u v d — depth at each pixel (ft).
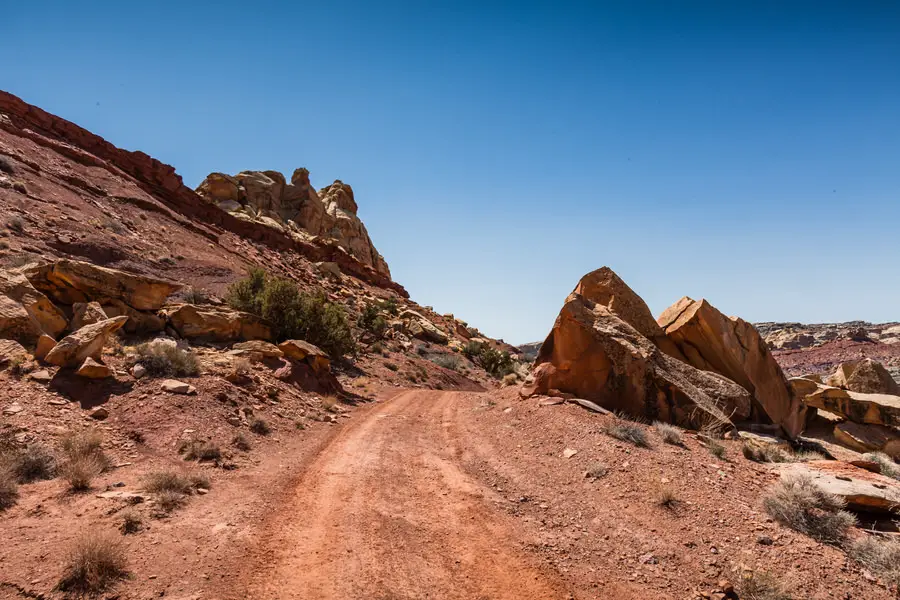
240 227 206.28
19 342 41.52
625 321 54.44
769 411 52.03
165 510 23.15
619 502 28.32
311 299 87.30
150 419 35.42
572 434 39.86
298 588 18.02
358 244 316.19
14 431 28.81
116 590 16.08
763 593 19.03
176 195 183.11
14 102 152.66
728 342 51.78
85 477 24.75
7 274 46.34
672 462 33.76
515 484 32.27
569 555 22.48
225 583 17.70
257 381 51.65
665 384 46.88
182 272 112.16
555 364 52.65
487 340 290.56
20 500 22.45
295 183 291.79
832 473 31.45
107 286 54.75
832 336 480.23
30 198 98.99
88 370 38.17
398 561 20.84
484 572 20.59
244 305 84.28
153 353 45.11
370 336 144.56
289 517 24.79
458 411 61.36
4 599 14.83
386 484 31.09
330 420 50.72
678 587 19.83
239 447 35.76
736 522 25.39
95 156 158.30
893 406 55.77
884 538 23.88
